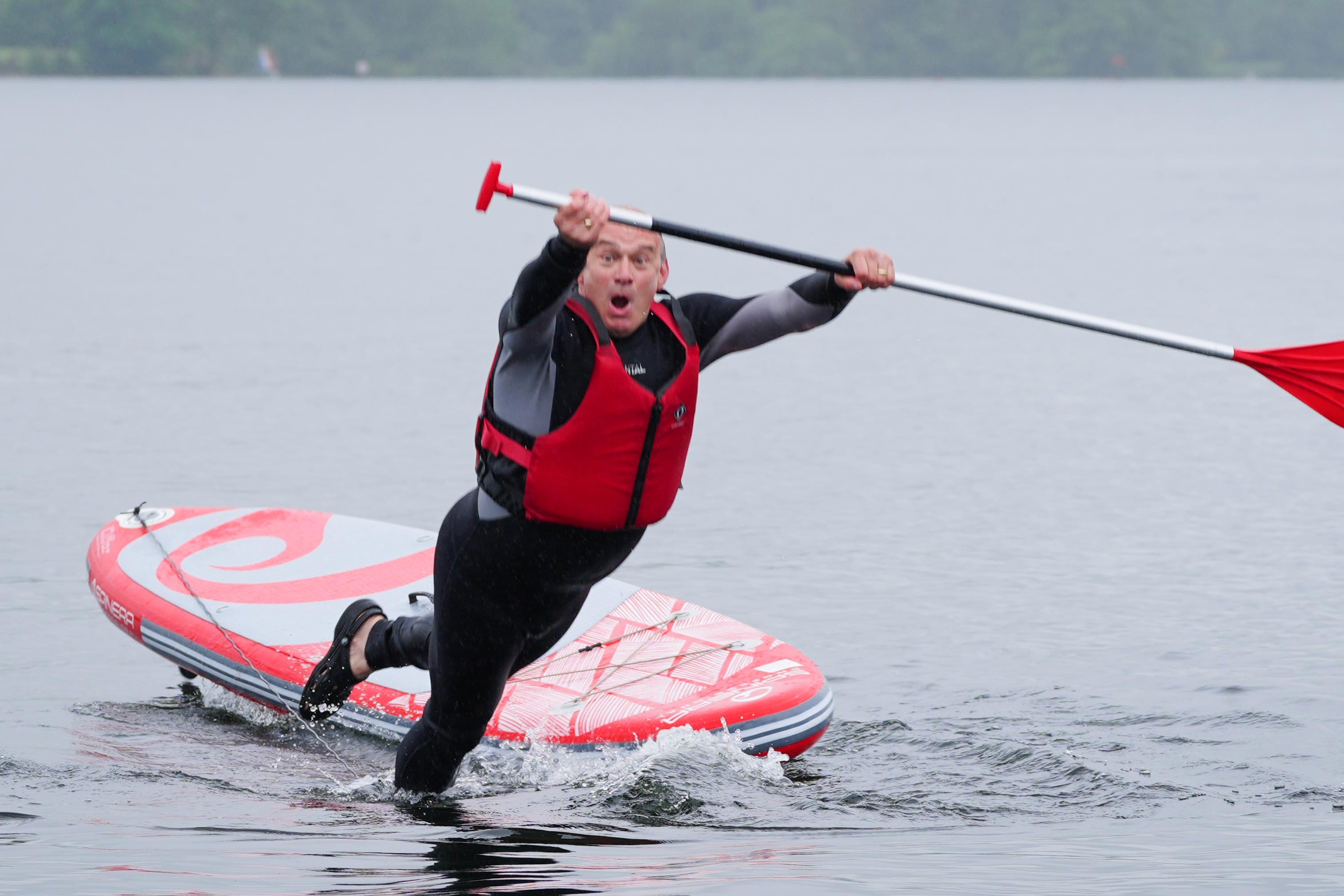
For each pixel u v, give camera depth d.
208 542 25.48
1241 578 28.23
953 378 48.88
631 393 14.97
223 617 23.05
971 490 34.81
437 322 58.47
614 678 21.23
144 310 60.12
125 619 23.61
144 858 14.68
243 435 38.69
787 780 18.66
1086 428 41.31
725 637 22.44
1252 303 63.44
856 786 18.50
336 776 19.05
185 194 116.94
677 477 15.79
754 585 28.00
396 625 18.50
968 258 80.38
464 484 34.16
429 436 38.94
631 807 17.30
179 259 77.38
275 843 15.34
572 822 16.53
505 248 85.31
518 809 17.08
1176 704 21.84
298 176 136.62
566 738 19.48
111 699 22.22
